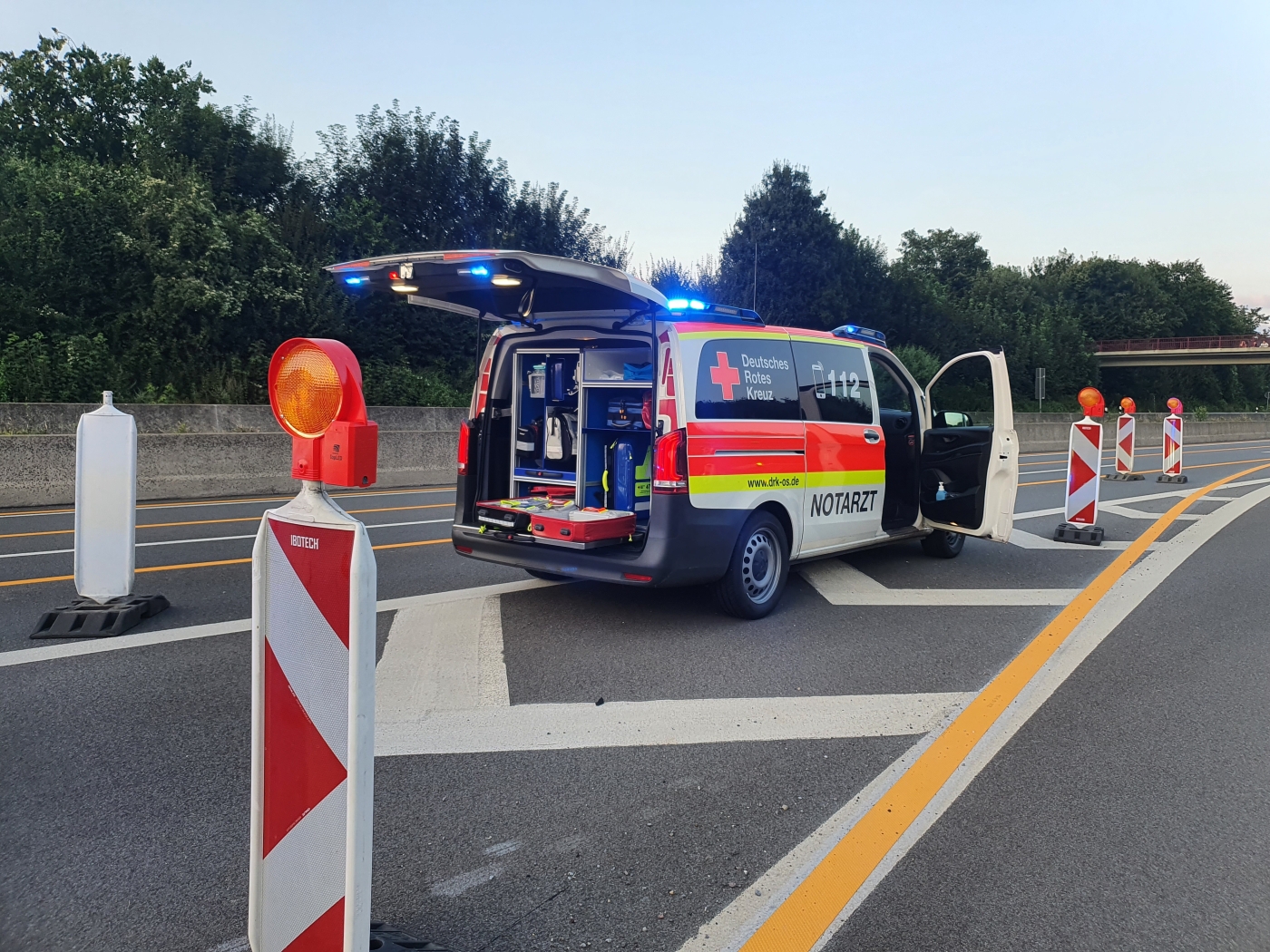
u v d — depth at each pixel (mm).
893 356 7207
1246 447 31047
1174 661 4828
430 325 20250
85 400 14531
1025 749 3639
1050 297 64938
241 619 5332
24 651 4660
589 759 3465
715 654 4832
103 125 23688
